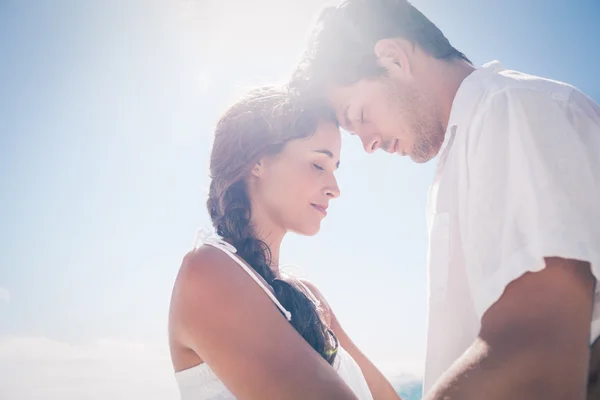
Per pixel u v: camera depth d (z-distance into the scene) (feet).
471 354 2.52
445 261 3.36
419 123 4.44
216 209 5.71
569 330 2.41
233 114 5.72
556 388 2.30
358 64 4.63
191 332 4.55
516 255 2.63
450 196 3.36
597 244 2.62
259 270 5.20
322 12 5.20
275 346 4.23
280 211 5.62
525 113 2.98
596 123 3.08
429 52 4.36
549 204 2.67
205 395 4.71
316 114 5.57
